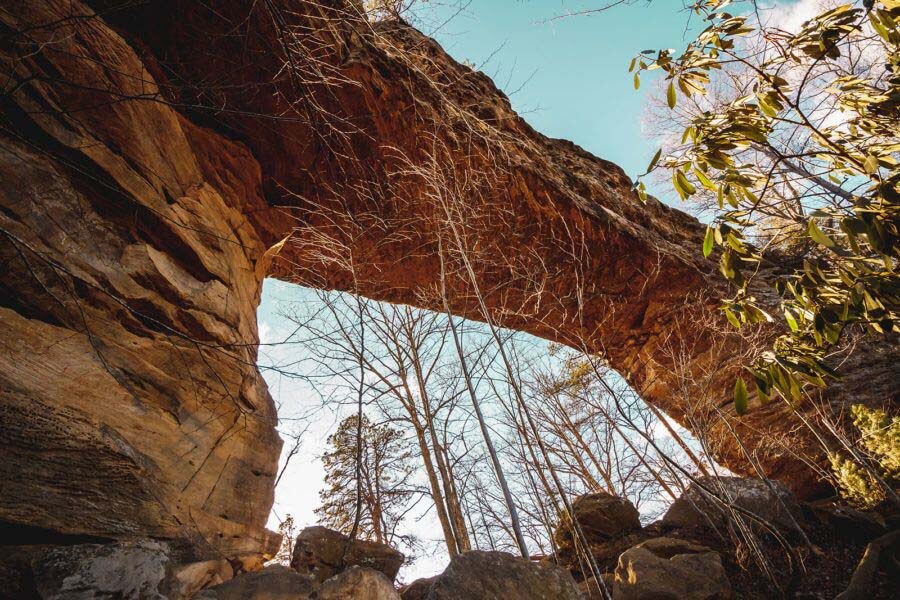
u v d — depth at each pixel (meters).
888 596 6.20
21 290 4.63
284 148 9.66
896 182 2.39
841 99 2.96
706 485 8.64
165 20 7.55
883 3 2.60
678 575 6.46
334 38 8.57
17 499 3.78
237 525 5.80
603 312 13.92
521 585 4.13
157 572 3.93
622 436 9.44
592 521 8.97
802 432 11.67
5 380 4.09
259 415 7.16
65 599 3.36
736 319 3.03
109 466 4.43
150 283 6.04
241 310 7.84
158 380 5.61
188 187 7.52
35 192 5.02
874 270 2.60
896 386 11.60
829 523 8.41
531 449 6.71
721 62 3.02
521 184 11.92
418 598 6.46
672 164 3.16
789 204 3.25
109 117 6.08
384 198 10.38
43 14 5.40
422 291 10.19
